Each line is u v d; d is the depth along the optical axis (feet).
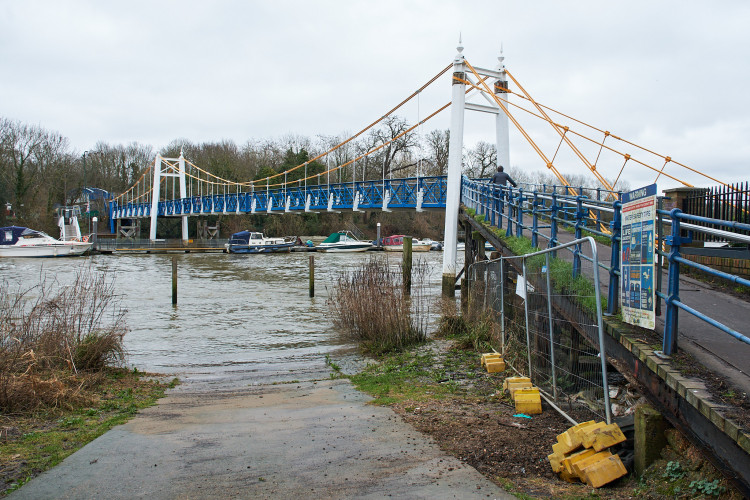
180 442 16.96
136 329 48.49
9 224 188.96
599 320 15.85
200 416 20.35
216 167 220.43
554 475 14.24
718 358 14.42
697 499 11.84
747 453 10.72
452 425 18.22
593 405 18.10
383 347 35.60
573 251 22.95
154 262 142.41
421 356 32.01
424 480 13.70
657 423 14.10
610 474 13.55
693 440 12.58
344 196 106.63
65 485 13.64
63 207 211.82
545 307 23.30
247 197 149.48
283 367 32.65
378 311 38.65
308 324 50.90
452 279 67.46
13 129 193.26
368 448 16.17
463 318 40.29
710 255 25.12
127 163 264.11
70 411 20.80
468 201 64.90
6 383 20.29
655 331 16.65
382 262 70.03
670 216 14.51
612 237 18.62
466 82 71.00
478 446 16.10
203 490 13.33
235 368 32.68
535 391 19.92
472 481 13.60
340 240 192.03
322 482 13.71
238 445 16.66
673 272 14.40
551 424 18.15
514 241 37.65
